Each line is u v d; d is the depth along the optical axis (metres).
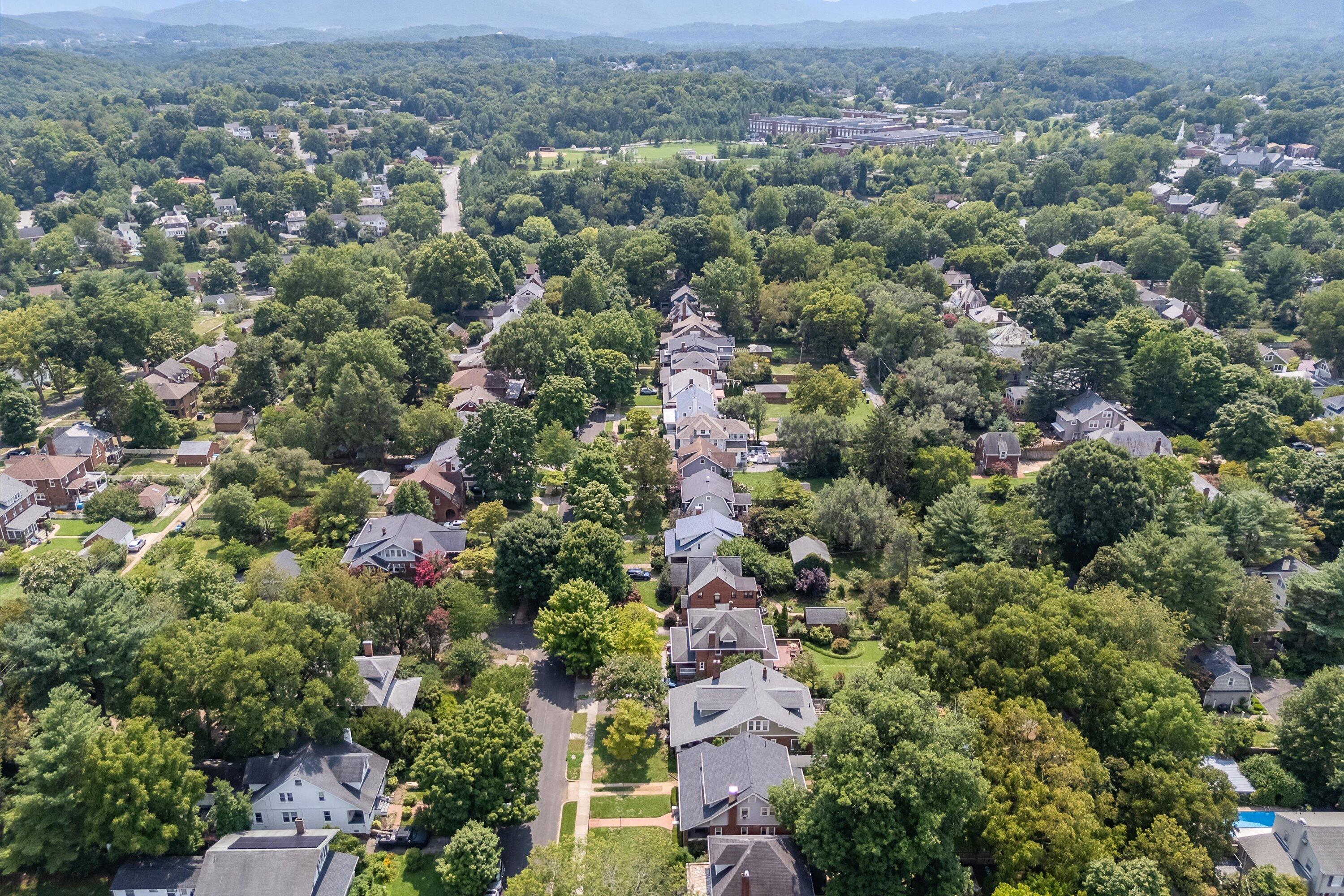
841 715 75.56
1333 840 73.75
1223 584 102.31
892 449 136.12
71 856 71.31
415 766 79.12
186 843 73.56
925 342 179.00
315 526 128.88
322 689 80.50
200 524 132.88
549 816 81.94
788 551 124.06
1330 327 181.50
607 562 110.25
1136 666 82.56
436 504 132.75
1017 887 69.19
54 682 79.62
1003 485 135.62
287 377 172.75
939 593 100.50
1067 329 195.25
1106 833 73.62
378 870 75.06
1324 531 125.81
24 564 117.31
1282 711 89.06
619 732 87.38
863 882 68.69
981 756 75.25
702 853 77.50
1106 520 114.62
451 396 170.38
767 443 161.25
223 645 80.50
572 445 146.50
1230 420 149.88
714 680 91.44
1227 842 73.81
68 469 141.50
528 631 109.19
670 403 171.00
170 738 76.31
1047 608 86.75
